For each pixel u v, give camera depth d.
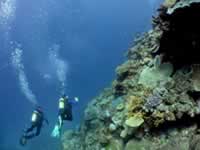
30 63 25.73
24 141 10.43
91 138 6.28
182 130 4.30
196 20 4.14
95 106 6.96
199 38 4.29
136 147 4.68
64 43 28.42
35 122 10.17
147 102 4.68
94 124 6.57
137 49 6.77
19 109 25.02
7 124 23.81
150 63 5.57
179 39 4.52
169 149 4.21
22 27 26.70
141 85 5.25
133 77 6.11
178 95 4.45
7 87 25.30
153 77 5.16
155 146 4.45
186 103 4.31
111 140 5.50
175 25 4.35
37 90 25.16
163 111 4.44
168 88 4.67
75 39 29.30
